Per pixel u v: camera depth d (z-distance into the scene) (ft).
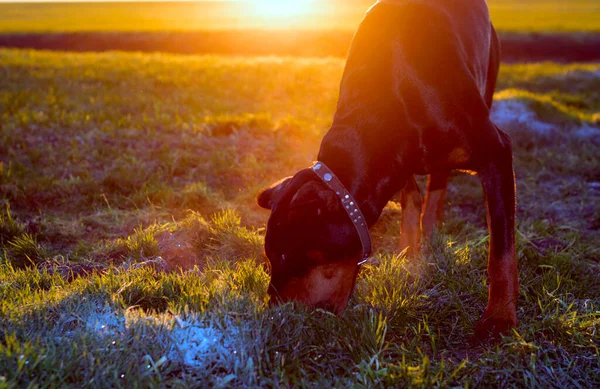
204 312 8.17
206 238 12.31
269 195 8.17
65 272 10.80
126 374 7.06
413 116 8.66
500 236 8.66
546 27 100.99
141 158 17.81
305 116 23.81
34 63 36.06
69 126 20.83
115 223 13.75
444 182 12.73
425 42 9.05
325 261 7.80
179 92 28.22
